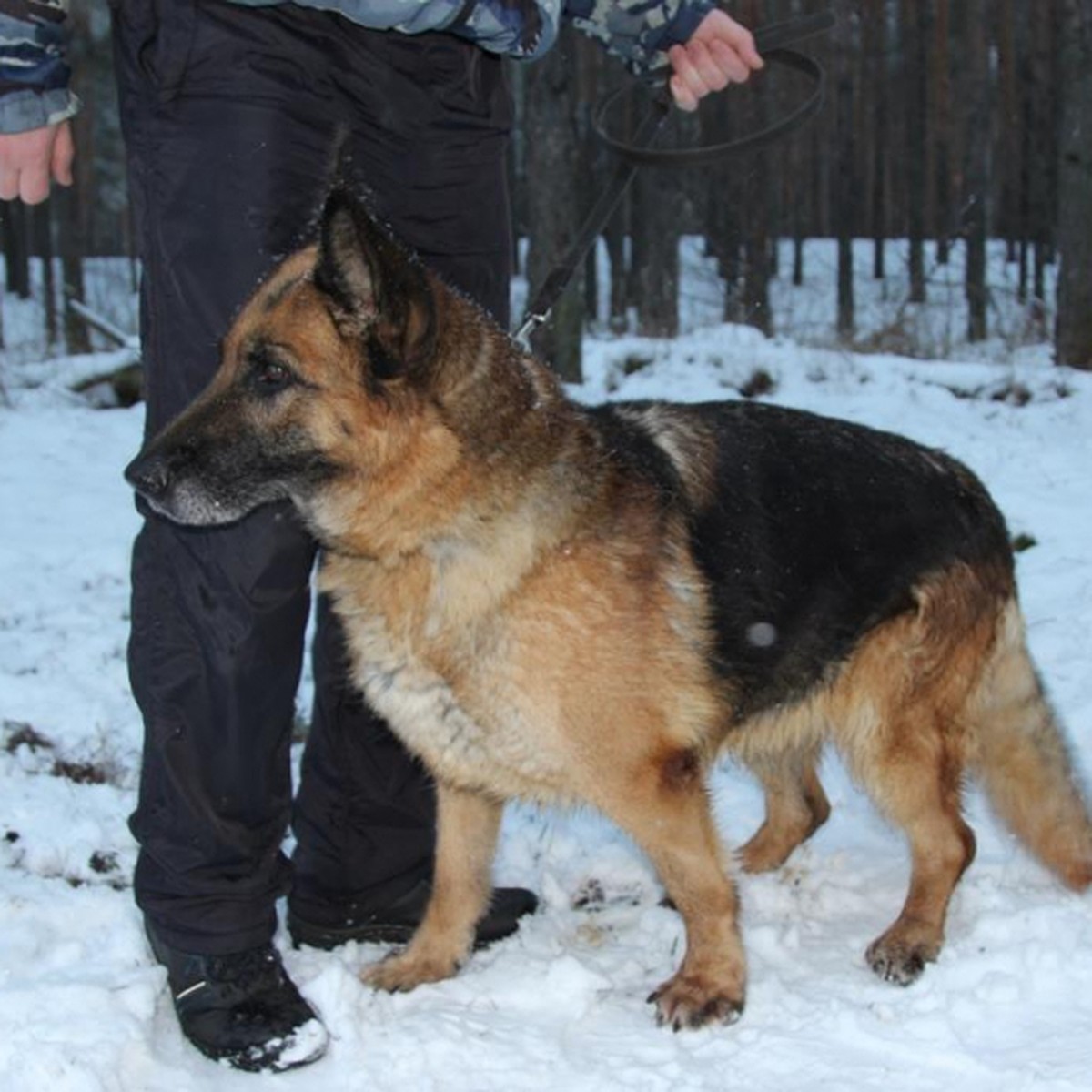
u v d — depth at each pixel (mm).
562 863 4285
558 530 3262
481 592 3234
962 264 29109
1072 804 3980
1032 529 7938
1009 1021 3297
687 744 3424
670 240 18969
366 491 3225
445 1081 3111
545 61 12695
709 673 3473
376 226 3039
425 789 3861
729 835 4527
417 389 3184
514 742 3346
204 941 3219
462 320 3305
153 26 3078
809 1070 3137
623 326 18781
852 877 4176
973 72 22828
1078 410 11727
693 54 3934
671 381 12422
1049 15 23016
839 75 23406
